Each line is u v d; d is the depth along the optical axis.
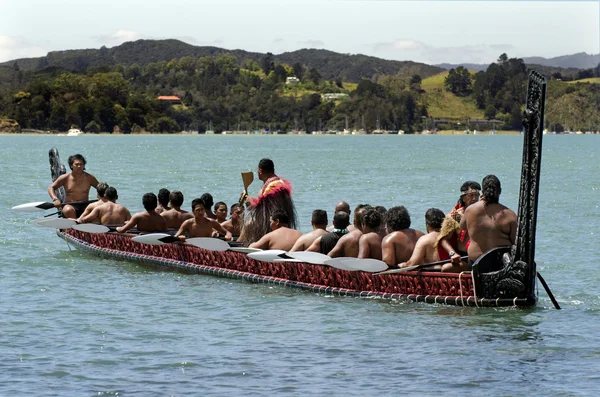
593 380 15.44
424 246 21.77
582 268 26.78
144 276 26.12
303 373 15.86
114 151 161.62
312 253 23.08
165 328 19.14
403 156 141.12
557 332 18.83
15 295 22.58
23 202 49.38
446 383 15.31
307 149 186.00
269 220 26.86
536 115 19.66
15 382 15.25
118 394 14.70
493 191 20.73
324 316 20.45
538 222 39.28
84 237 31.59
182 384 15.23
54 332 18.64
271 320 20.03
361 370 16.05
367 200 53.16
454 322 19.75
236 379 15.50
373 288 22.70
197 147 197.38
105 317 20.11
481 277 20.64
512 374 15.79
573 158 129.00
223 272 26.03
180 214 29.70
